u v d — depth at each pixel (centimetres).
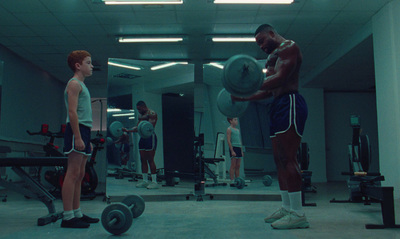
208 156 452
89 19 521
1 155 570
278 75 211
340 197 433
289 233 199
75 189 234
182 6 481
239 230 208
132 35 583
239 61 185
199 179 399
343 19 524
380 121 491
